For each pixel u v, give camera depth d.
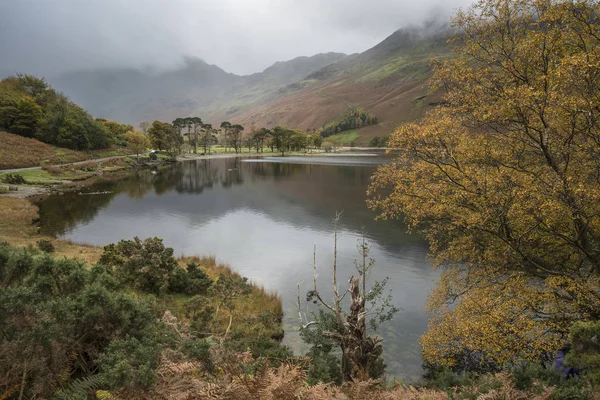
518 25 12.41
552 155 12.34
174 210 50.38
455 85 13.91
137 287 16.98
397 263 27.44
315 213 47.72
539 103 10.91
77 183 76.06
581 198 10.88
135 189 69.69
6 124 113.88
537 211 10.86
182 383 3.53
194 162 139.62
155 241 19.61
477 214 12.35
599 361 5.05
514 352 11.50
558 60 11.63
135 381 3.93
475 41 13.41
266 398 2.98
